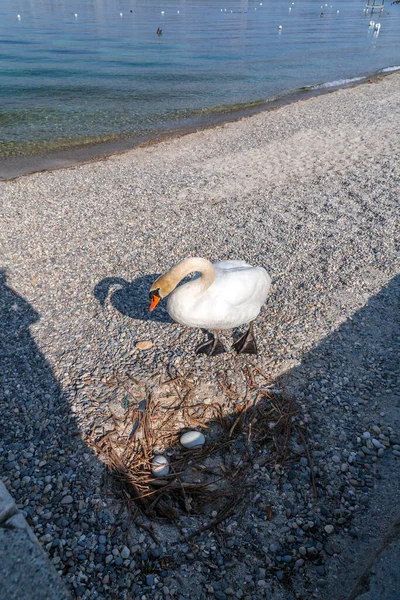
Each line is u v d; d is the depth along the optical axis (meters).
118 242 3.41
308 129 6.28
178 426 1.89
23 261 3.18
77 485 1.67
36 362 2.27
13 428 1.90
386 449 1.80
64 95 8.41
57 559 1.46
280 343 2.34
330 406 1.98
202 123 6.95
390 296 2.70
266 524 1.56
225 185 4.47
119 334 2.44
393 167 4.66
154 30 18.34
